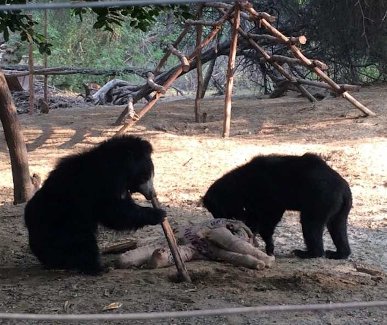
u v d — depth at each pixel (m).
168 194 10.59
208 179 11.66
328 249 8.00
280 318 5.36
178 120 17.52
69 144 14.98
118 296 5.85
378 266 7.26
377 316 5.46
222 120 17.23
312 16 22.78
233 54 15.25
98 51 34.34
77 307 5.55
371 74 24.23
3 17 8.59
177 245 6.96
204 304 5.61
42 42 9.21
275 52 23.11
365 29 21.86
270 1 23.34
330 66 23.45
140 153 6.49
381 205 9.91
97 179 6.44
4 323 5.18
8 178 11.91
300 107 18.06
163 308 5.52
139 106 21.31
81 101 26.86
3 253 7.59
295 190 7.34
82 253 6.60
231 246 6.94
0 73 9.03
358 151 13.29
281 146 14.09
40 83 29.50
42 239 6.64
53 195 6.61
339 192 7.27
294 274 6.54
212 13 24.23
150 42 37.09
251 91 30.67
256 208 7.56
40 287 6.16
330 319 5.36
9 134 9.44
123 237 8.19
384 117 16.12
